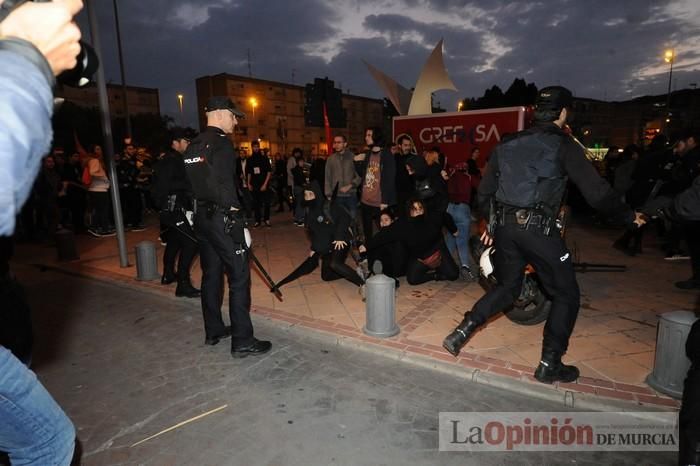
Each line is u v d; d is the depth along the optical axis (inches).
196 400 127.0
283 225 431.2
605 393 124.0
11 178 33.1
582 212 462.3
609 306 189.9
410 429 112.3
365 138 268.5
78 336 173.8
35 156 35.6
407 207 215.3
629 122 2847.0
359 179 287.3
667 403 119.0
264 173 413.1
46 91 37.1
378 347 154.8
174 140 199.2
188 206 162.9
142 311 200.1
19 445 51.7
